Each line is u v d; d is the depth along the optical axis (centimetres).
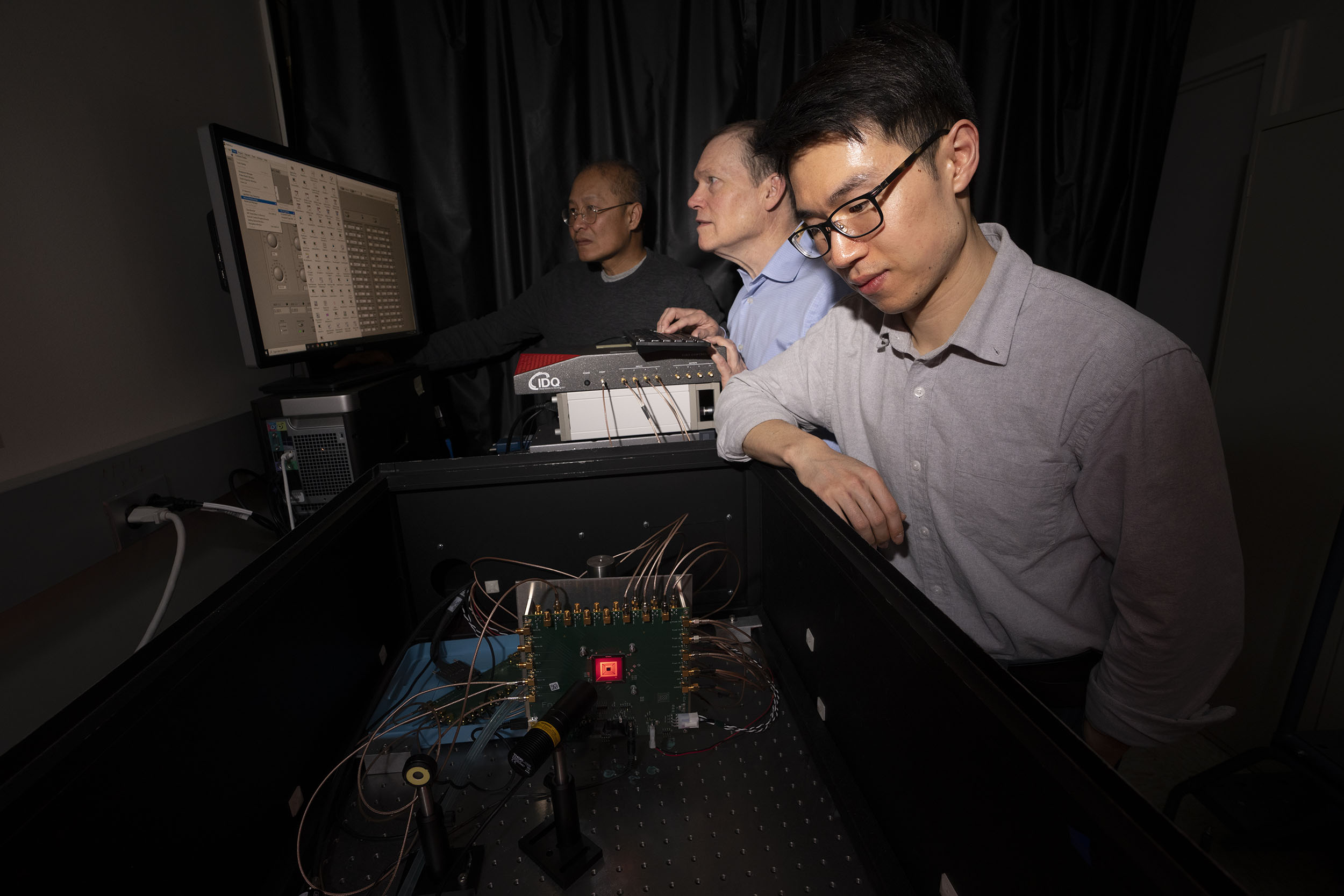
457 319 187
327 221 140
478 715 73
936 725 45
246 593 55
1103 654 77
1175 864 26
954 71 64
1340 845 140
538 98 180
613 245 174
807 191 67
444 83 172
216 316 142
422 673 81
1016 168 200
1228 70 198
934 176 63
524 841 57
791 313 145
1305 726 156
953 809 44
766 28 183
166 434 122
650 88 184
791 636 81
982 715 39
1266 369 160
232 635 52
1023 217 205
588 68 182
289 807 60
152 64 127
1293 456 156
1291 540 158
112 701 41
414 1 167
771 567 89
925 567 90
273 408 124
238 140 114
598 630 69
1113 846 29
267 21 167
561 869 55
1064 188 204
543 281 186
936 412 80
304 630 64
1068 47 195
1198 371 64
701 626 89
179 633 49
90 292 110
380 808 63
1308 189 148
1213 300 211
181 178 133
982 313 72
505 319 184
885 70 60
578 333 184
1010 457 75
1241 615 67
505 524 91
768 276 151
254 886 54
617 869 56
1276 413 158
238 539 140
